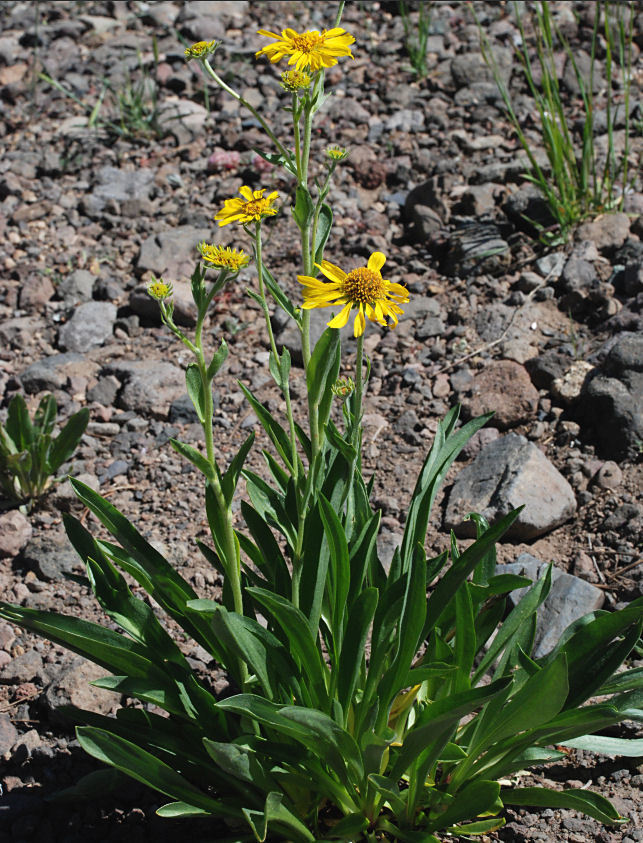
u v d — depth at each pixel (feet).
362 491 3.78
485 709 3.61
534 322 5.17
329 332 3.39
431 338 5.26
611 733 3.93
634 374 4.72
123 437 4.94
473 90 6.91
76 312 5.55
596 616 3.73
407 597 3.51
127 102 7.04
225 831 3.78
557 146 5.52
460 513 4.53
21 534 4.56
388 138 6.63
